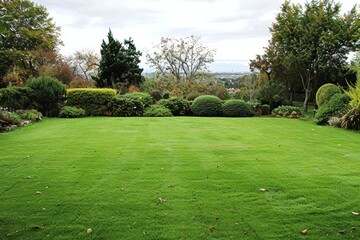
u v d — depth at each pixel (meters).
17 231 2.93
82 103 14.91
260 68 22.80
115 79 23.62
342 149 6.91
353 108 10.85
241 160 5.70
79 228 3.00
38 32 27.59
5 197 3.77
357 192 4.02
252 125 11.35
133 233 2.92
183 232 2.94
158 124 11.28
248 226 3.07
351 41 16.38
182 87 22.98
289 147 7.07
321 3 17.27
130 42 25.55
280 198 3.81
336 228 3.05
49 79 14.16
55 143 7.20
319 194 3.95
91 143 7.23
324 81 20.19
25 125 10.63
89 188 4.11
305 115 16.52
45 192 3.94
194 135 8.67
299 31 17.53
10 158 5.68
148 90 22.62
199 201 3.68
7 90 12.47
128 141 7.55
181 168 5.10
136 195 3.86
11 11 25.03
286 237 2.87
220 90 23.45
